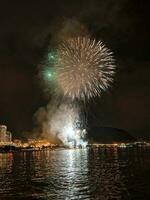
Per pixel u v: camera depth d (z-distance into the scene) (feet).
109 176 313.12
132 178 288.10
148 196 200.13
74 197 205.16
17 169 433.48
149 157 621.31
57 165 492.54
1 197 210.18
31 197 208.54
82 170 391.45
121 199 193.47
